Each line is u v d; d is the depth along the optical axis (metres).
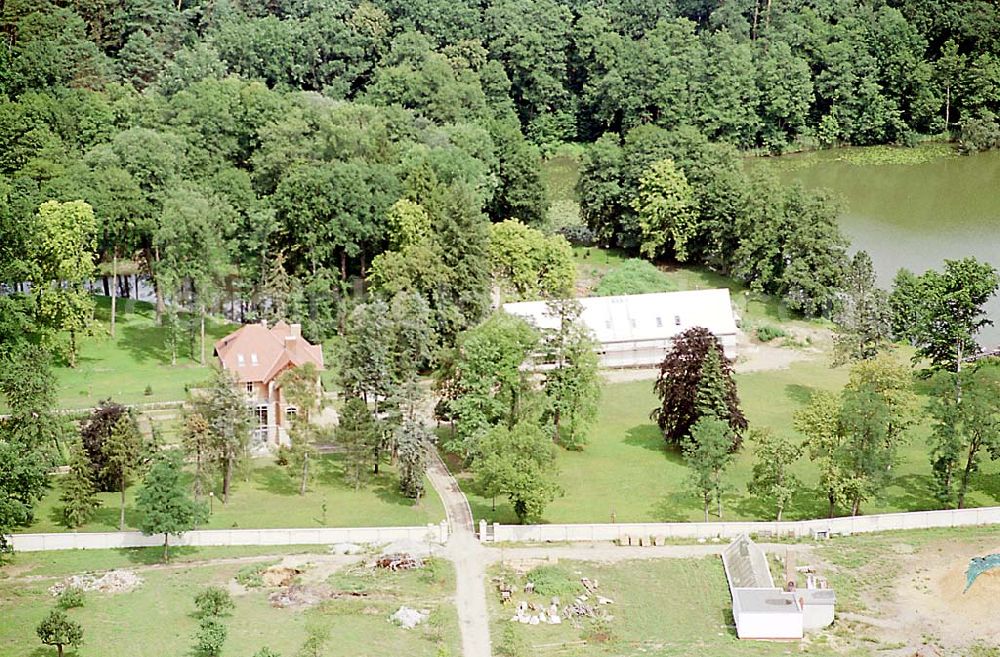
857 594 155.50
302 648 138.62
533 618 148.38
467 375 190.38
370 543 166.75
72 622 137.88
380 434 184.50
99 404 190.75
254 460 192.50
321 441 198.75
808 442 177.25
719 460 174.75
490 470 168.88
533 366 199.75
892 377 184.88
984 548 166.12
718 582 158.50
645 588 156.88
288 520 172.38
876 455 173.62
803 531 170.88
